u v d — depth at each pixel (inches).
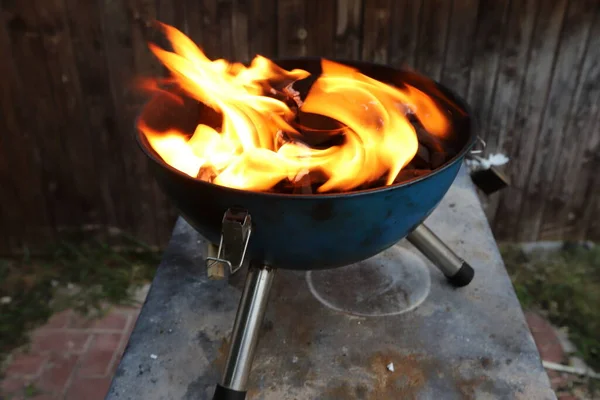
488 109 78.1
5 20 71.3
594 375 72.5
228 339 47.6
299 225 35.2
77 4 70.7
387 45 73.5
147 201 85.7
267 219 35.0
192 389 43.6
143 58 74.5
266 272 42.1
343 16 71.5
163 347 46.7
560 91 76.5
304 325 48.9
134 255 89.5
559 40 72.7
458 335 48.0
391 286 52.9
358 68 55.6
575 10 70.7
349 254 38.6
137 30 72.6
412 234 50.4
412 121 51.6
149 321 48.9
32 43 73.0
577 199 85.7
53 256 88.7
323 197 33.6
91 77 75.7
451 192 65.2
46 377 72.0
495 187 56.1
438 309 50.5
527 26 71.9
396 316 49.8
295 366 45.4
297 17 71.7
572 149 81.3
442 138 49.8
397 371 44.9
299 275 54.0
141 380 44.0
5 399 69.0
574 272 86.5
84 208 86.4
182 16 71.7
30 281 85.8
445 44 73.3
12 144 80.1
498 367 45.2
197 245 57.4
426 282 53.4
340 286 52.8
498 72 75.2
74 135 80.0
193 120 51.5
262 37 73.2
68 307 82.0
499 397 42.9
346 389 43.6
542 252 90.0
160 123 46.6
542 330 78.6
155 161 36.9
